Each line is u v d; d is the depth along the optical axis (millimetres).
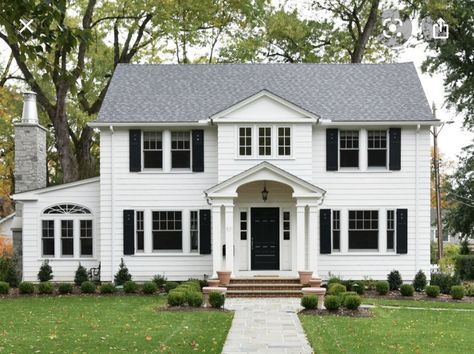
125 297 24906
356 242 28531
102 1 37531
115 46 39219
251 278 26625
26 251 29094
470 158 43656
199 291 24078
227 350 14383
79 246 29203
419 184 28484
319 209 28375
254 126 27812
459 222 43562
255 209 28469
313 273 26656
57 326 17562
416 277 27484
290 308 21844
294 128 27797
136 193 28578
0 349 14312
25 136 30438
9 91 43562
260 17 42938
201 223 28406
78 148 40531
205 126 28547
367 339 15742
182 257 28531
